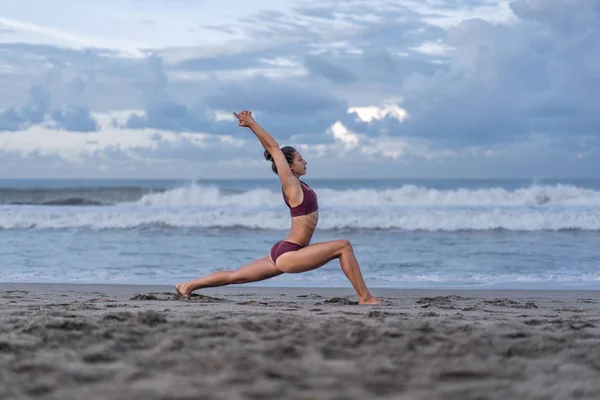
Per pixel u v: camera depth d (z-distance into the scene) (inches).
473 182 2020.2
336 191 893.8
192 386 91.4
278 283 387.2
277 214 745.6
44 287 341.7
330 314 183.6
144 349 118.9
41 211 768.9
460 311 208.4
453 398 87.7
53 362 105.1
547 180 2144.4
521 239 639.1
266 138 227.3
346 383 94.7
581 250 557.6
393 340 128.0
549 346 126.0
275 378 96.5
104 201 951.0
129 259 499.2
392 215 737.6
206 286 251.3
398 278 412.5
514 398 88.7
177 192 904.3
